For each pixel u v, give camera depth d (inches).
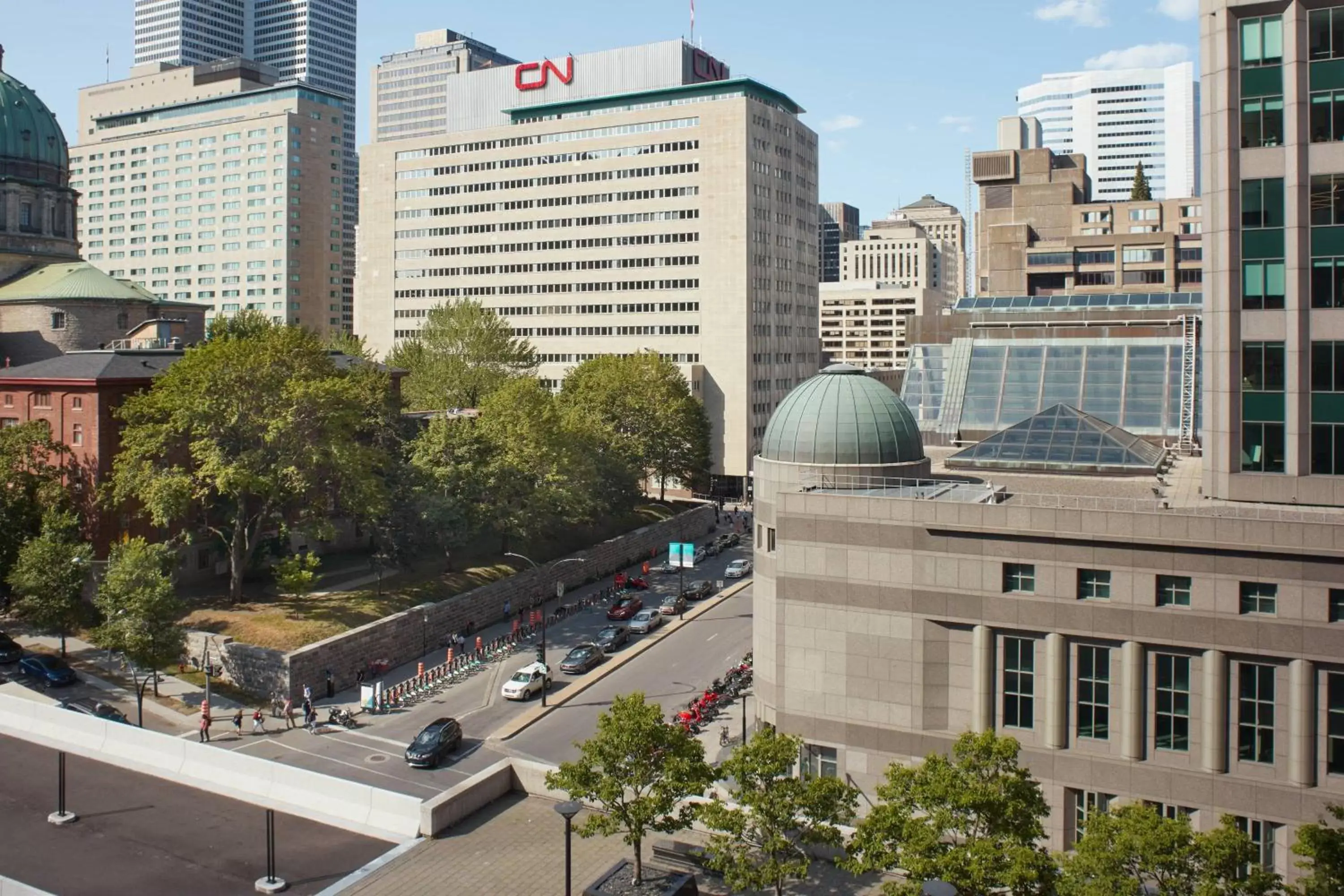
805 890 1473.9
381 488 3344.0
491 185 7450.8
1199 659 1654.8
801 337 7490.2
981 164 7357.3
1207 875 1202.0
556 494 3929.6
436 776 2353.6
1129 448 2337.6
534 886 1414.9
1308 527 1571.1
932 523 1801.2
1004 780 1373.0
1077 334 3287.4
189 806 1642.5
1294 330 1865.2
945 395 3260.3
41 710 1957.4
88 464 3440.0
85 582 3280.0
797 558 1920.5
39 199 5708.7
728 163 6604.3
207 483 3309.5
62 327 4877.0
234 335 4805.6
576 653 3174.2
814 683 1918.1
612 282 6993.1
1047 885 1288.1
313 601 3284.9
